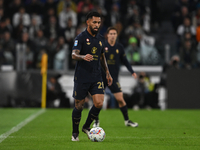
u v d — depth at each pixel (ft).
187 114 122.21
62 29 178.91
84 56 59.41
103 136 64.64
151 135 75.51
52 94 143.13
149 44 157.58
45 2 211.41
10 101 143.02
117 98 90.68
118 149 56.65
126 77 144.36
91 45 62.69
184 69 141.69
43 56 141.18
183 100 141.59
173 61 146.61
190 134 77.30
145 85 142.92
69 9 193.57
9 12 194.90
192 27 194.90
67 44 170.60
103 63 68.90
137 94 142.31
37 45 155.12
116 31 89.97
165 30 221.87
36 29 183.93
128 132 80.33
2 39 166.71
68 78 144.56
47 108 142.41
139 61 146.41
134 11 198.29
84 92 63.05
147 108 142.41
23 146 59.26
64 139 68.03
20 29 183.42
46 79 143.43
